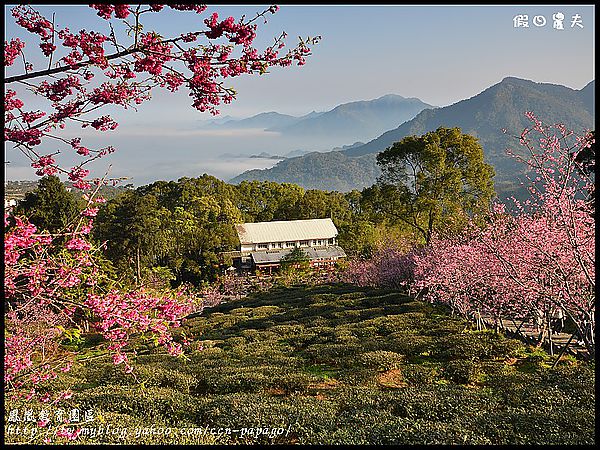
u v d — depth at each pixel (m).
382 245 34.38
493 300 16.91
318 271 45.62
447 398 10.52
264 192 67.00
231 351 18.16
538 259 12.77
